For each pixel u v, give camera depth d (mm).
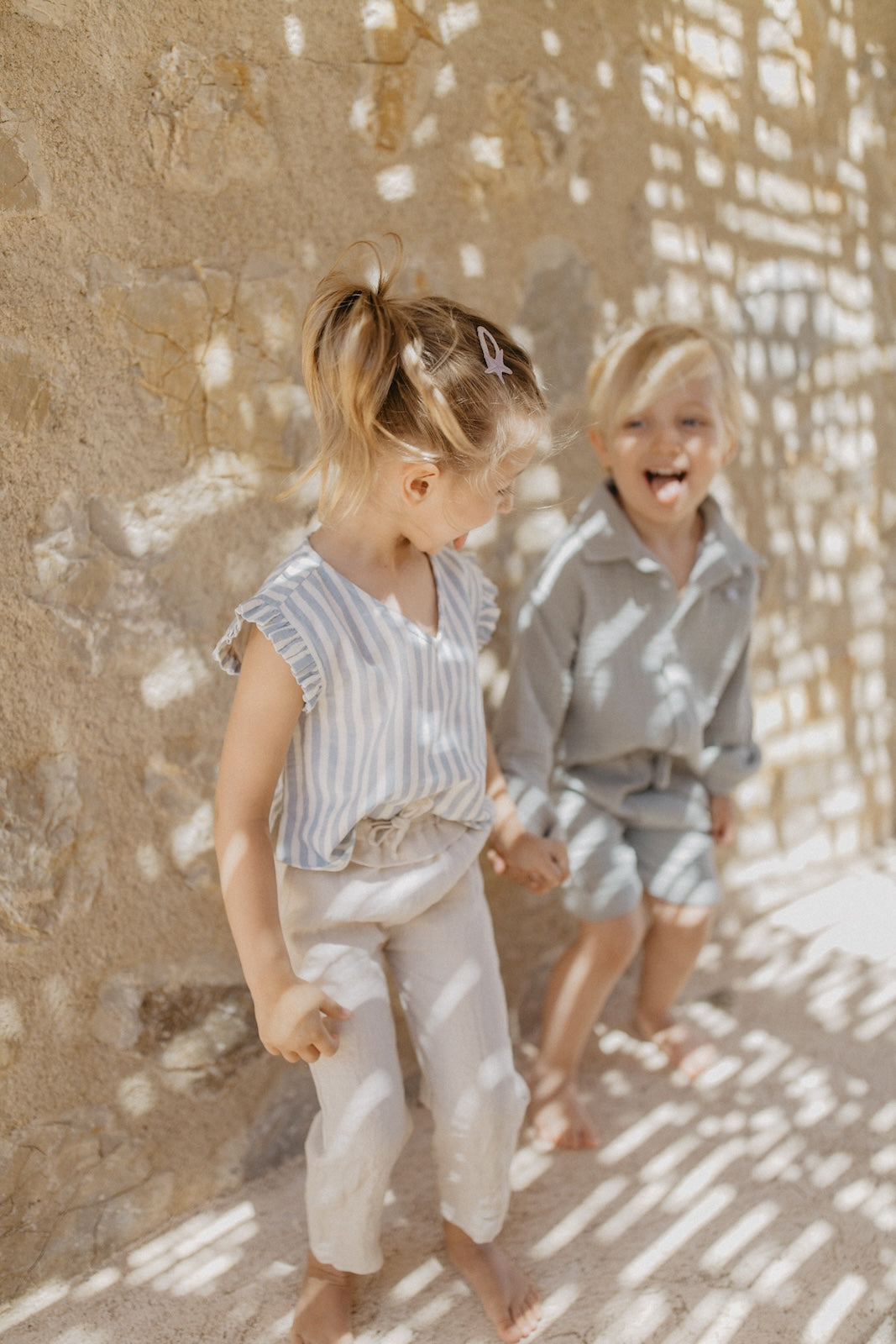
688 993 2584
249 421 1891
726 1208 1926
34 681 1707
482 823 1761
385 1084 1612
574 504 2441
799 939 2812
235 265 1837
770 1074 2295
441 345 1493
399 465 1512
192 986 1927
